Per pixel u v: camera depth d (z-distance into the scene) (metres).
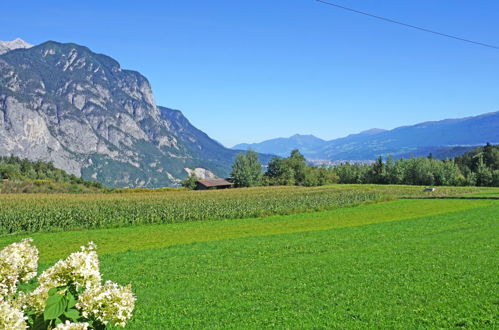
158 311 14.27
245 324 12.72
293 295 15.61
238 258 23.23
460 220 37.91
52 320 5.05
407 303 14.04
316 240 28.69
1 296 5.38
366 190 84.94
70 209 43.34
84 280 5.29
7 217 38.91
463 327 11.72
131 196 66.75
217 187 137.62
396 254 22.38
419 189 99.38
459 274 17.45
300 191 83.12
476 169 130.75
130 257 24.27
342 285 16.59
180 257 23.91
